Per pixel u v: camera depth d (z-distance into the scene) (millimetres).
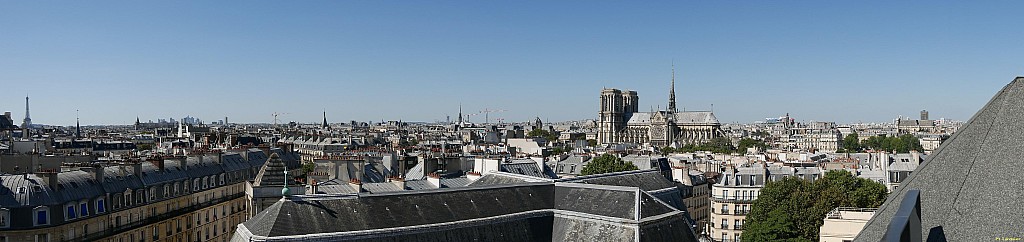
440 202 114375
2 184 136375
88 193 146875
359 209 106188
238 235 104062
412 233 105562
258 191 144500
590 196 124188
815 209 193750
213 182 198375
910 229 47656
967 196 57938
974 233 55750
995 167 58281
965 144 61125
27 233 133375
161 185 172750
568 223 120250
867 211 125938
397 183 161125
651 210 118750
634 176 167750
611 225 114938
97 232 147750
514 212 119562
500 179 155625
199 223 188250
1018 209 55094
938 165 61281
